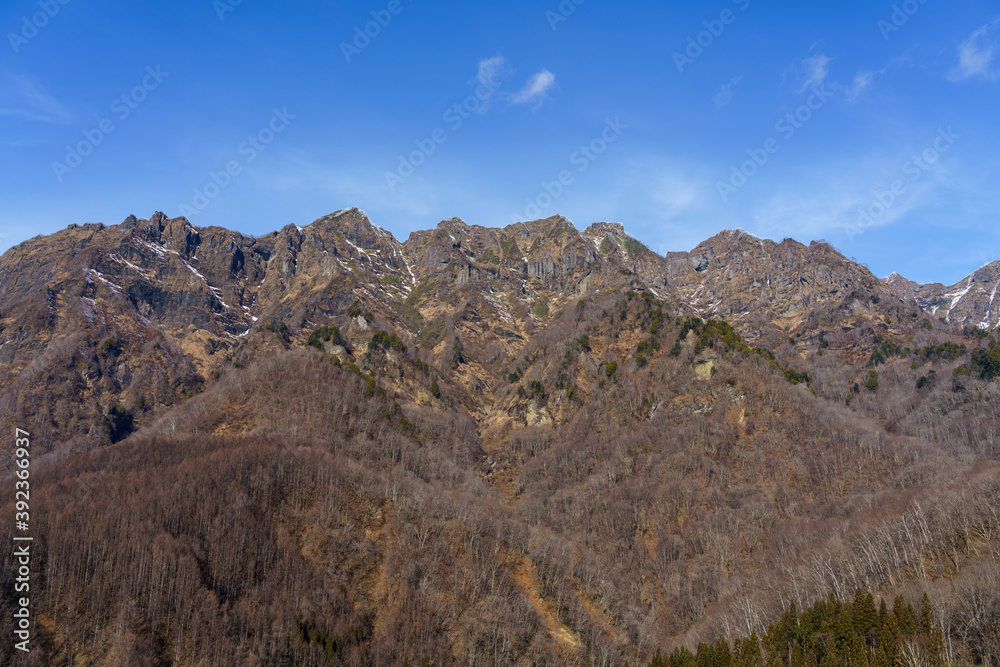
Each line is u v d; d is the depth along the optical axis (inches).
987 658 5132.9
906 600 6018.7
